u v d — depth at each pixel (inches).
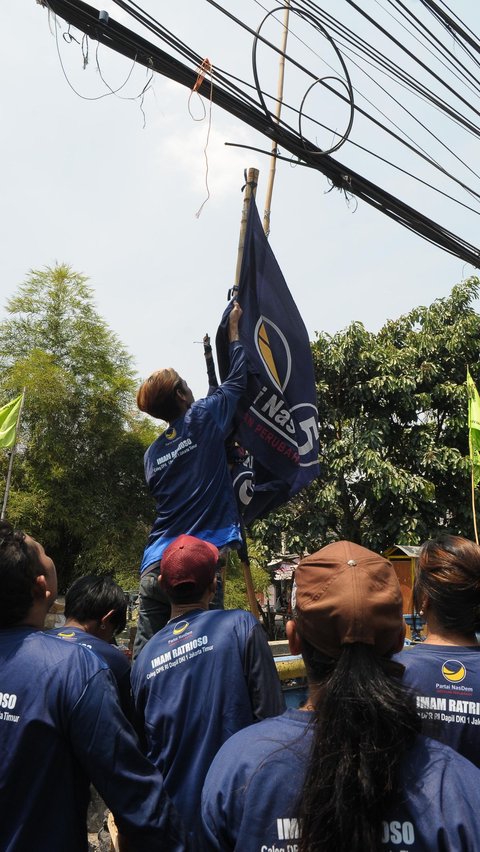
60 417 645.9
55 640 82.2
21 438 638.5
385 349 642.8
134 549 646.5
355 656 62.6
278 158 210.5
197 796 92.5
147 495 685.9
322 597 65.0
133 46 176.9
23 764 75.3
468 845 55.7
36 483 621.3
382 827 57.2
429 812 57.3
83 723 76.5
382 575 66.4
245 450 158.4
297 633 69.2
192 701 96.6
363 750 57.9
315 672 66.7
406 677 93.0
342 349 621.6
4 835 74.1
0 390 648.4
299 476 160.9
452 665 93.1
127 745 77.1
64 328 685.3
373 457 594.6
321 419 631.8
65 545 671.1
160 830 74.6
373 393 618.2
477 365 647.1
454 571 96.5
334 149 215.6
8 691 77.5
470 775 59.9
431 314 662.5
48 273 692.1
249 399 159.0
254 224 171.8
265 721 67.5
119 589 141.3
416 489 595.8
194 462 133.3
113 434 658.8
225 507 132.3
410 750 61.2
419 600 102.0
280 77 224.4
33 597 85.7
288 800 60.4
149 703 99.5
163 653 101.3
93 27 170.7
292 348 169.3
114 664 123.6
